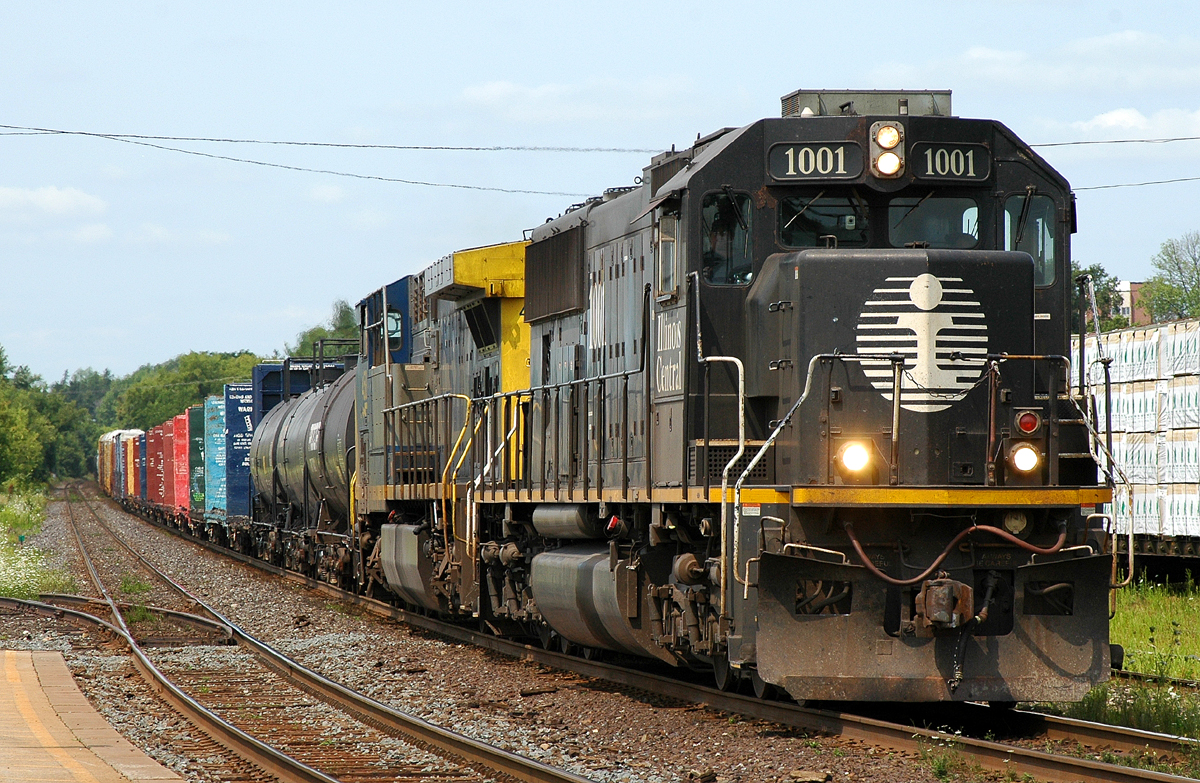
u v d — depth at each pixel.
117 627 79.56
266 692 56.38
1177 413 84.12
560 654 59.41
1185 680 50.69
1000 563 41.03
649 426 48.19
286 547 123.00
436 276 73.75
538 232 67.75
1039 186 44.41
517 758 36.91
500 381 69.00
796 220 44.22
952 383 41.38
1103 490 42.00
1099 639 41.16
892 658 40.41
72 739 43.62
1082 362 43.22
